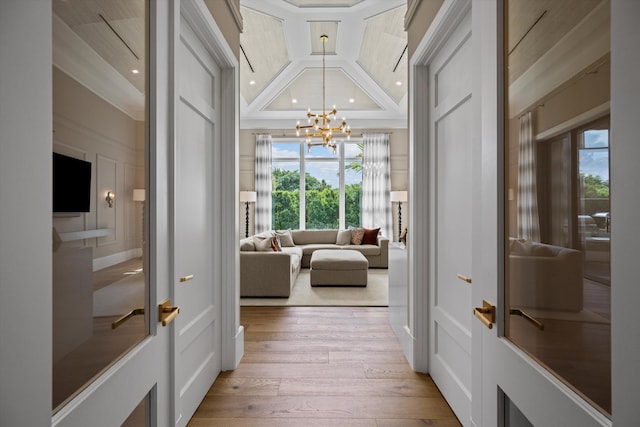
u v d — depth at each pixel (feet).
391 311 10.88
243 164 26.78
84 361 2.62
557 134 2.69
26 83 1.79
